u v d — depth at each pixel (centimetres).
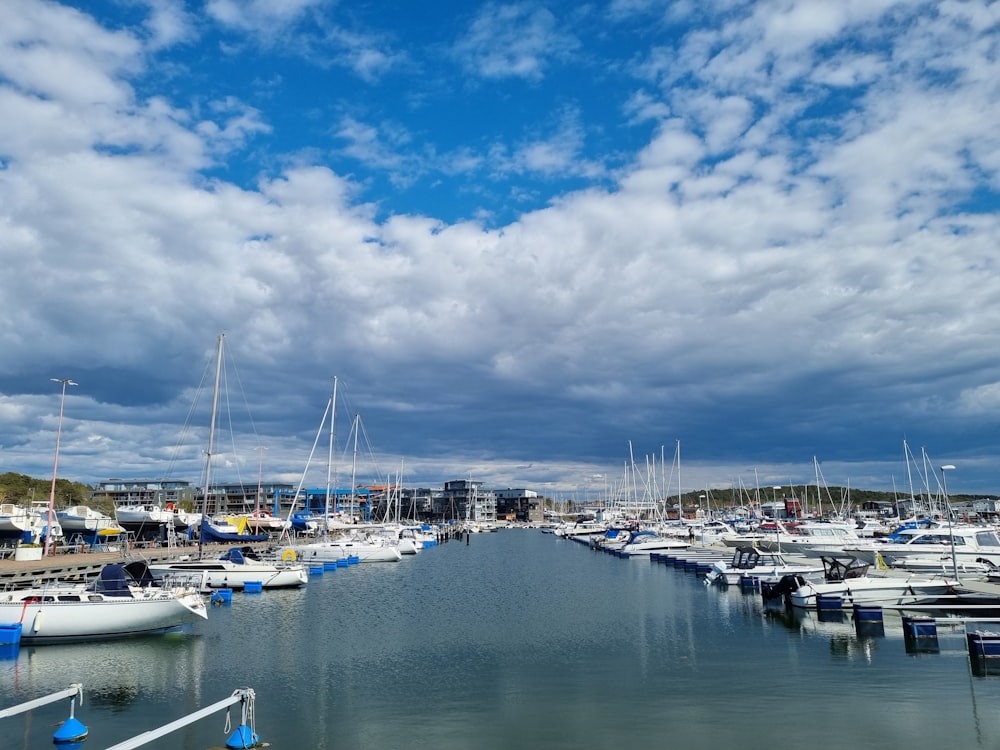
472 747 2048
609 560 9306
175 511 10069
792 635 3569
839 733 2108
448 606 4928
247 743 2038
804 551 6372
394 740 2111
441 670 2984
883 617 3850
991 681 2609
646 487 16050
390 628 4019
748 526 11288
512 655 3272
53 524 7412
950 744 2002
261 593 5634
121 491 15588
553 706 2441
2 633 3209
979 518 12294
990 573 4522
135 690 2670
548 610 4691
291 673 2939
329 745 2069
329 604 5019
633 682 2741
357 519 14450
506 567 8231
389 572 7594
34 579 4891
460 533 16762
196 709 2430
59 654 3206
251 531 11069
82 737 2114
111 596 3497
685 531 10850
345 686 2730
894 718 2230
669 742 2066
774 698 2477
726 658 3106
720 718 2275
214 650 3381
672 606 4766
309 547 8175
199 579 5325
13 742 2095
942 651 3094
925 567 5153
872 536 7931
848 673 2775
